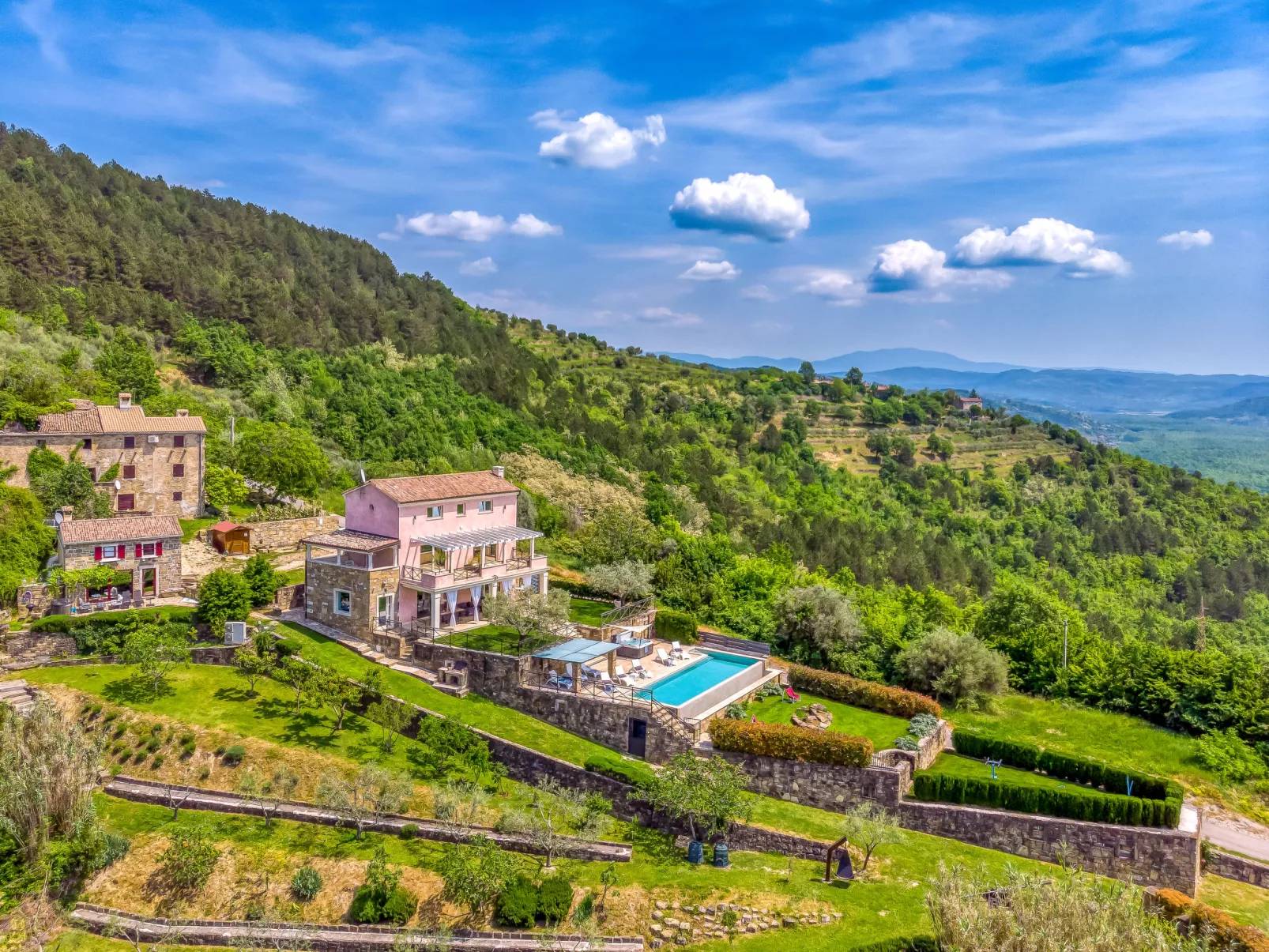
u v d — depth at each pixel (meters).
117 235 164.88
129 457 76.88
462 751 46.50
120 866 38.19
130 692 48.88
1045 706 62.06
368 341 187.12
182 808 41.91
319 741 46.44
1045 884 31.78
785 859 42.47
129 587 61.25
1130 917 29.47
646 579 75.69
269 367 143.50
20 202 145.88
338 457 118.06
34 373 86.12
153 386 107.75
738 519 153.75
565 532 101.25
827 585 83.25
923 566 139.50
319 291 197.12
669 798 41.62
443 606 63.47
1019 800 45.28
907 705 57.94
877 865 41.84
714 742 49.62
